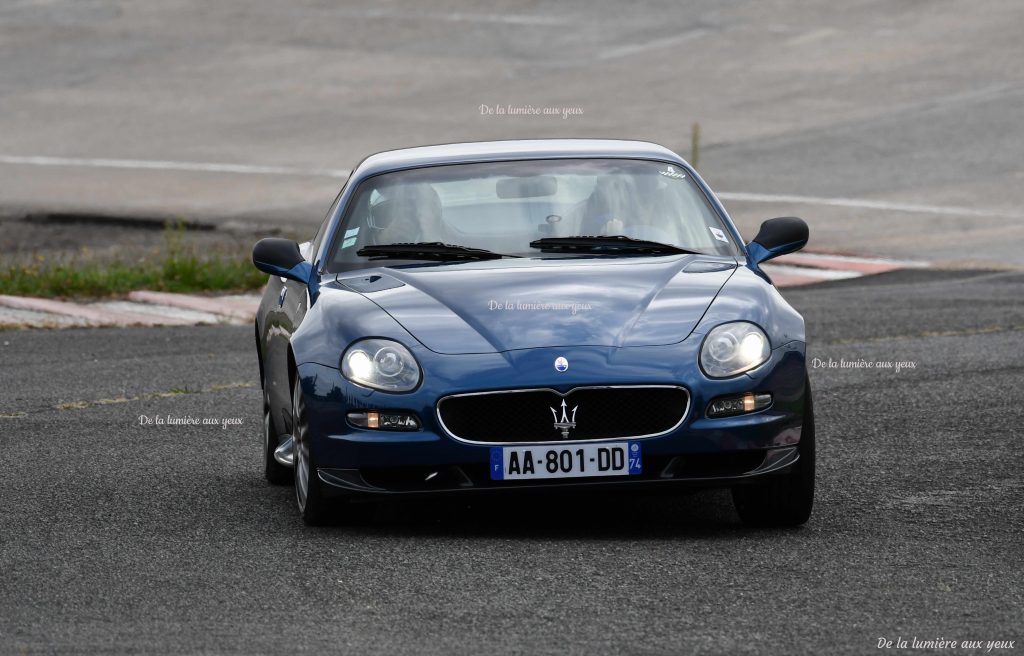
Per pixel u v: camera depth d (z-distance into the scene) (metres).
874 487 24.97
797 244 25.66
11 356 43.53
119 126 117.06
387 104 118.19
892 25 132.88
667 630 16.55
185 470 27.92
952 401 33.19
